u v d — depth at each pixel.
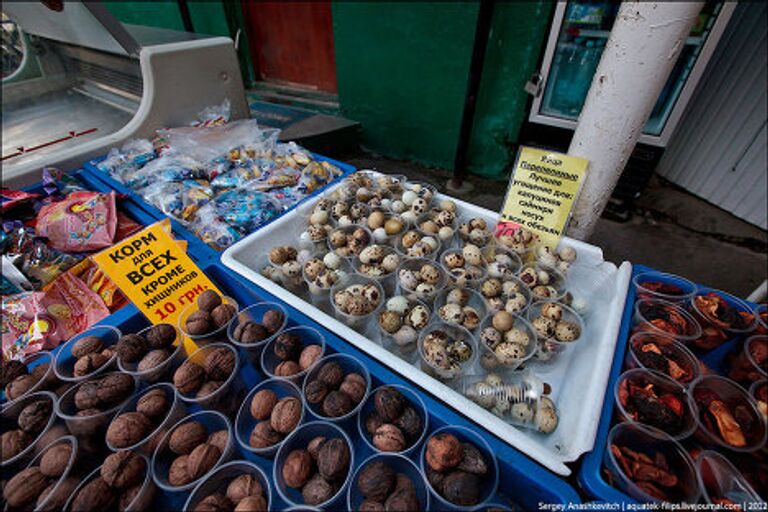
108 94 2.23
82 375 0.92
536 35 2.68
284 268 1.22
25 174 1.58
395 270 1.23
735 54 2.75
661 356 0.89
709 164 3.09
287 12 3.97
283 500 0.77
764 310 1.00
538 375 1.02
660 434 0.74
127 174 1.66
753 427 0.74
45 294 1.11
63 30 1.98
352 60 3.53
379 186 1.62
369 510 0.71
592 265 1.20
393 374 0.91
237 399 0.98
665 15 0.80
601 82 0.96
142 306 1.10
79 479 0.79
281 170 1.71
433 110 3.38
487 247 1.30
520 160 1.19
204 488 0.75
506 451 0.77
